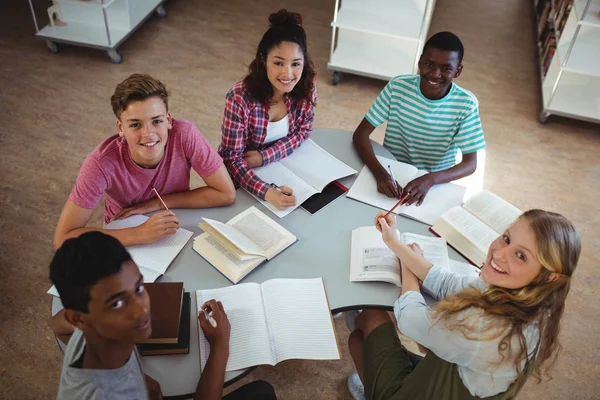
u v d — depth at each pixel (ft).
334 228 5.87
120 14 13.04
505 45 14.25
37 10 13.94
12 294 7.72
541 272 4.35
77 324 3.47
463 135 7.00
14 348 7.10
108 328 3.44
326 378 7.16
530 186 10.20
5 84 11.53
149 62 12.60
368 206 6.18
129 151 5.51
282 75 6.14
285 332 4.82
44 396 6.66
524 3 16.34
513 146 11.12
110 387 3.56
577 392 7.14
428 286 5.17
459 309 4.45
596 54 11.28
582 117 11.32
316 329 4.86
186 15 14.40
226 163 6.51
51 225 8.74
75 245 3.33
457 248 5.72
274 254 5.48
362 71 12.05
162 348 4.54
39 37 12.29
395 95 7.09
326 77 12.67
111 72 12.17
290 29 5.98
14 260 8.17
